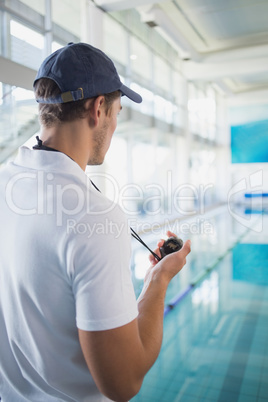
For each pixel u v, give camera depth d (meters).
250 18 6.84
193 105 10.86
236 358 2.18
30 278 0.49
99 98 0.54
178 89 9.60
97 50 0.55
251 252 5.25
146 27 7.39
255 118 14.06
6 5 3.86
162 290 0.58
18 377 0.57
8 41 3.94
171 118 9.27
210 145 13.17
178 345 2.37
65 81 0.52
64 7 4.86
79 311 0.45
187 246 0.67
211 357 2.20
